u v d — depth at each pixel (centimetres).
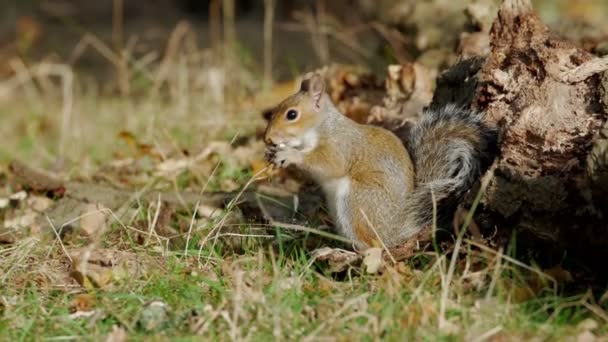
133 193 1230
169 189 1277
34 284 972
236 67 1831
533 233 934
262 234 1063
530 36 1012
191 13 3094
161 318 866
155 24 2911
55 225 1151
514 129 944
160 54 2438
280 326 831
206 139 1477
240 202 1154
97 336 846
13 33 2750
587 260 945
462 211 957
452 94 1123
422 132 1020
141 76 1988
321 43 1816
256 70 1886
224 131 1498
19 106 2109
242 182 1229
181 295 923
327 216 1105
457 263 942
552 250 949
